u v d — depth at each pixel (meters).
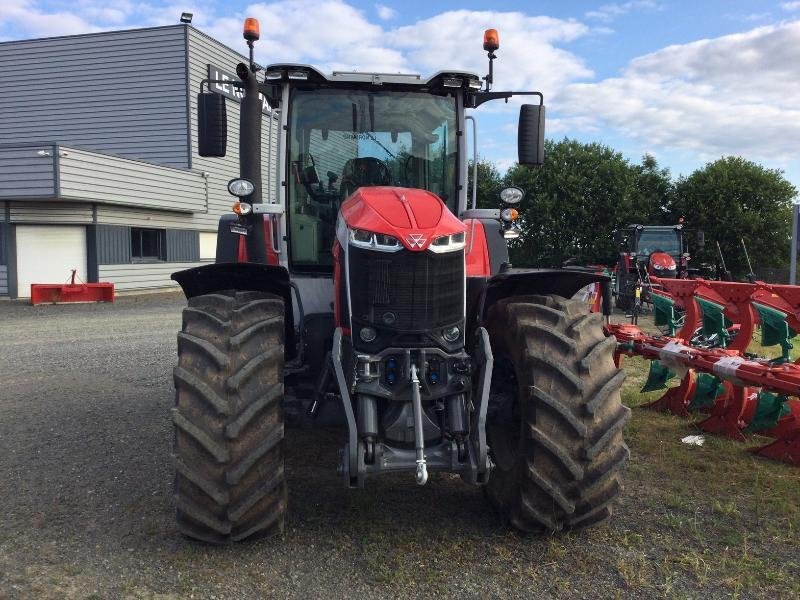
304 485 4.12
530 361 3.27
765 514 3.73
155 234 21.30
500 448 3.64
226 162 24.73
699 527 3.57
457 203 4.53
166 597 2.85
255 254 4.16
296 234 4.38
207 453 3.06
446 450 3.22
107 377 7.55
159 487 4.13
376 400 3.27
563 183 29.08
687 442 5.00
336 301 3.58
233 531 3.18
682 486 4.14
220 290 3.86
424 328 3.24
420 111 4.45
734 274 29.33
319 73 4.21
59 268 18.38
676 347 4.88
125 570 3.07
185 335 3.27
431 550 3.28
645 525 3.59
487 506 3.83
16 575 3.02
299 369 3.88
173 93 22.50
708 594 2.89
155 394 6.70
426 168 4.48
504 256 4.48
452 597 2.86
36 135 23.94
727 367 4.33
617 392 3.33
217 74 23.95
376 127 4.41
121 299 18.41
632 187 29.06
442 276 3.28
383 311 3.24
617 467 3.23
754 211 28.33
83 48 23.11
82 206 18.36
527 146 4.43
